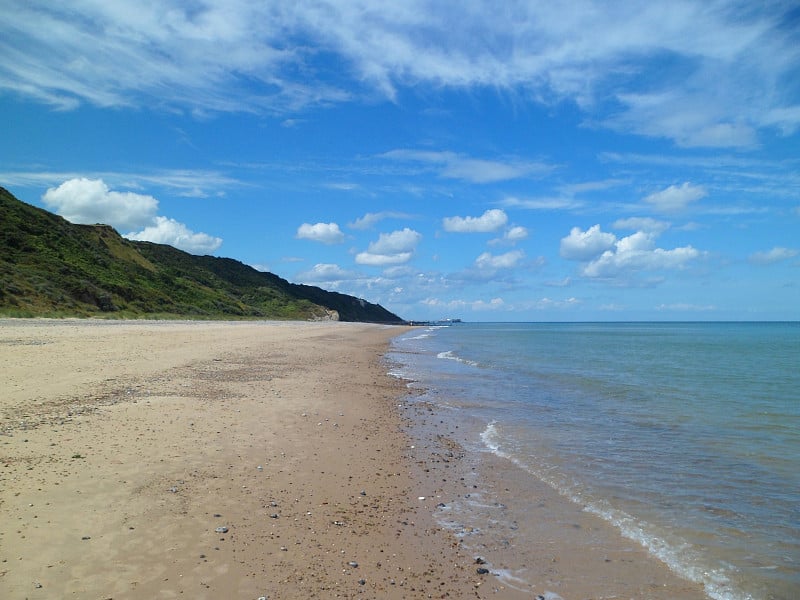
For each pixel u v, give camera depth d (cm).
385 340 5894
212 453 904
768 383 2305
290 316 11894
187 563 534
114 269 6500
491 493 848
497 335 8588
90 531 580
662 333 9962
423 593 527
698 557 639
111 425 1012
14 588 459
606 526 727
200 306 7925
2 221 5400
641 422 1435
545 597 539
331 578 538
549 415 1524
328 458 959
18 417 1007
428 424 1359
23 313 3769
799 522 748
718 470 991
